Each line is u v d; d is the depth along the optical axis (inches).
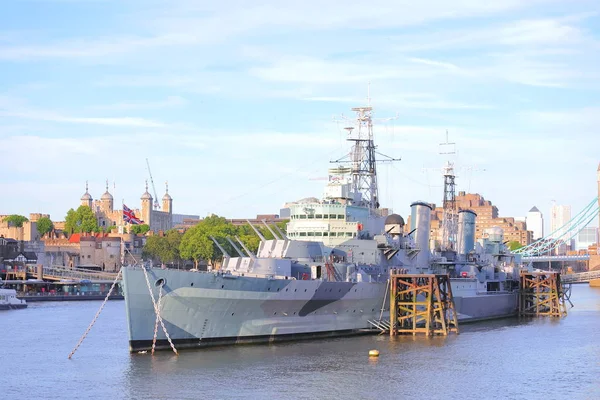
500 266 5753.0
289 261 3624.5
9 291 5856.3
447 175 5728.3
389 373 3041.3
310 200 4121.6
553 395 2773.1
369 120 4527.6
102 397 2664.9
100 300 6855.3
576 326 4685.0
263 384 2812.5
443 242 5349.4
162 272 3137.3
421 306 4252.0
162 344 3221.0
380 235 4168.3
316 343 3597.4
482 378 3004.4
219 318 3321.9
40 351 3526.1
